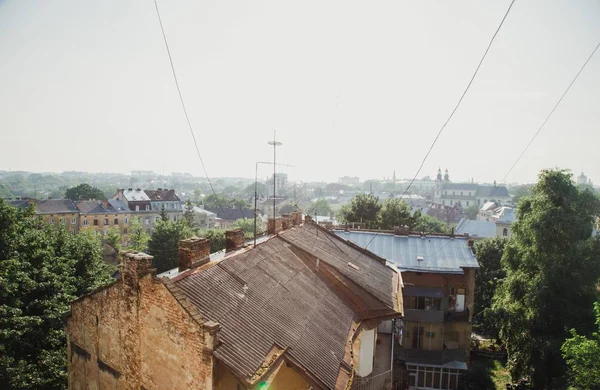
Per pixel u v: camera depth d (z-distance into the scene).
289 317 11.78
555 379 21.55
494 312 25.55
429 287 26.70
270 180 194.25
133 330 10.26
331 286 16.16
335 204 182.38
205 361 8.48
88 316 11.89
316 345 11.34
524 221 24.98
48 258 21.77
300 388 10.65
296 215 23.58
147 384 10.00
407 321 25.97
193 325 8.70
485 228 82.00
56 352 17.58
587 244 22.95
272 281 13.29
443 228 80.50
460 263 26.95
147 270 9.94
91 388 12.04
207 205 147.12
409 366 25.58
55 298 19.06
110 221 84.31
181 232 48.06
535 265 24.28
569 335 21.92
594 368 15.39
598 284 25.09
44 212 75.62
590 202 24.14
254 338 9.85
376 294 16.61
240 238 15.62
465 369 24.83
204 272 11.45
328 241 21.56
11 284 17.31
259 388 8.45
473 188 171.12
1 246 19.34
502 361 31.09
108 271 29.88
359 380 14.80
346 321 14.27
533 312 23.17
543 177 24.72
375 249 29.27
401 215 47.66
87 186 110.75
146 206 92.75
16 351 16.88
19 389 15.20
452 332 26.83
